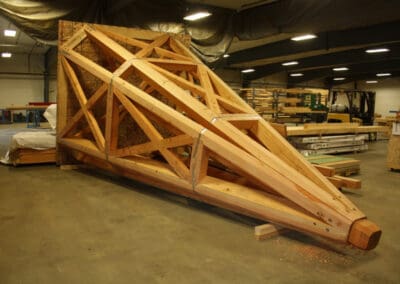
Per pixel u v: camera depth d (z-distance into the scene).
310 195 2.74
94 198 4.01
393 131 6.51
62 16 7.27
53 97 20.27
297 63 16.69
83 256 2.58
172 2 8.42
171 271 2.40
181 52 5.54
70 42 5.48
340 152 9.01
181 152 5.16
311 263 2.59
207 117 3.54
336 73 19.89
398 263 2.65
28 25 7.00
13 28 12.80
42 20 7.09
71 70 5.35
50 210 3.57
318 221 2.66
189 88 4.24
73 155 5.49
